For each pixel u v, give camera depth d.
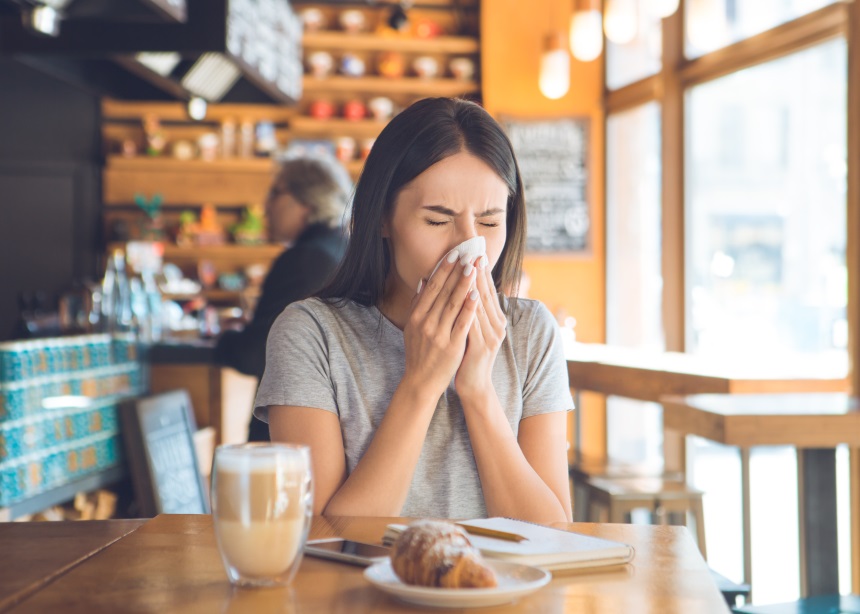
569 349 4.23
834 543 2.30
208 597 0.85
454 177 1.35
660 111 5.32
